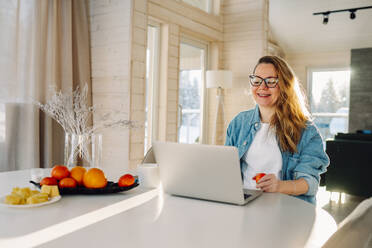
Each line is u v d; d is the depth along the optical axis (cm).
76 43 412
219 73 523
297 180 151
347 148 417
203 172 121
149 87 462
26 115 357
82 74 414
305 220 103
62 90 395
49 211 107
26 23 360
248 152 177
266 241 84
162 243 81
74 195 128
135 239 83
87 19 426
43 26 371
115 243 80
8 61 345
